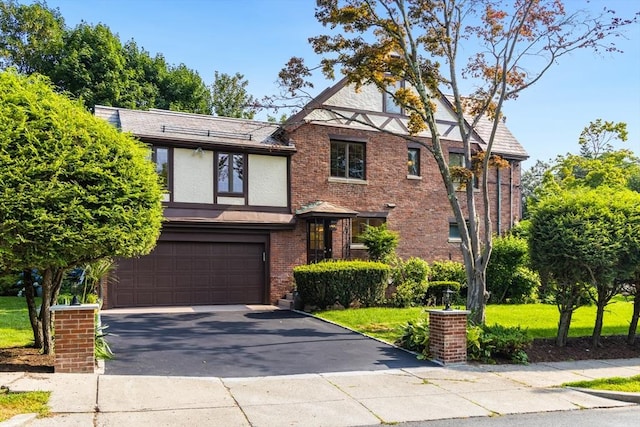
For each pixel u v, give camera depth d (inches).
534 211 449.4
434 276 767.1
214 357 369.4
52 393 252.2
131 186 305.0
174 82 1311.5
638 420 257.9
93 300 471.8
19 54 1203.2
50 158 277.1
